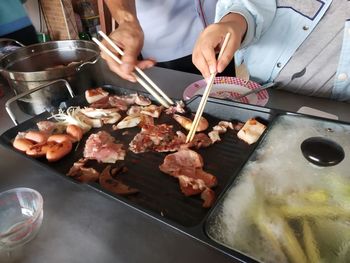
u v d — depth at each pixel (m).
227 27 0.91
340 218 0.56
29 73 0.99
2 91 1.27
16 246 0.62
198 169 0.80
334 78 1.17
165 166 0.81
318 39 1.15
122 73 1.04
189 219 0.67
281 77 1.27
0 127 1.06
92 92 1.11
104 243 0.62
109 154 0.87
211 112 1.00
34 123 0.99
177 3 1.66
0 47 1.49
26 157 0.84
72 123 1.01
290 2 1.12
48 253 0.61
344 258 0.50
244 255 0.49
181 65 1.85
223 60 0.87
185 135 0.95
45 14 3.24
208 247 0.53
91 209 0.71
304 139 0.75
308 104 1.06
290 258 0.50
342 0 1.05
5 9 1.83
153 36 1.75
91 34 3.51
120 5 1.20
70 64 1.07
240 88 1.17
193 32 1.78
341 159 0.65
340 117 0.97
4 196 0.70
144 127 0.98
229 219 0.57
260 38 1.23
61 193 0.76
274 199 0.61
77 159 0.89
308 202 0.60
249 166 0.68
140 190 0.76
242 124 0.95
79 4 3.40
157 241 0.62
